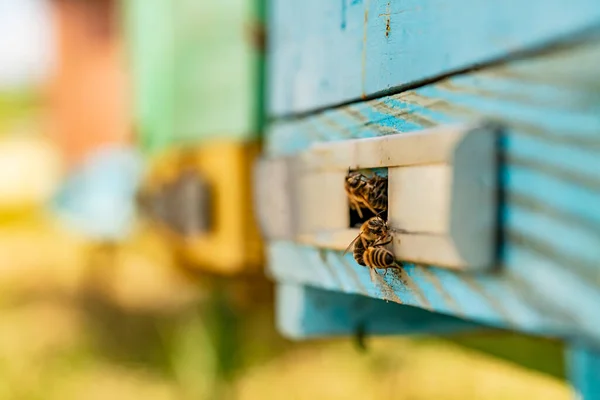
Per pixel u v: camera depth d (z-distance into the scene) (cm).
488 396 92
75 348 131
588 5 30
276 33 50
